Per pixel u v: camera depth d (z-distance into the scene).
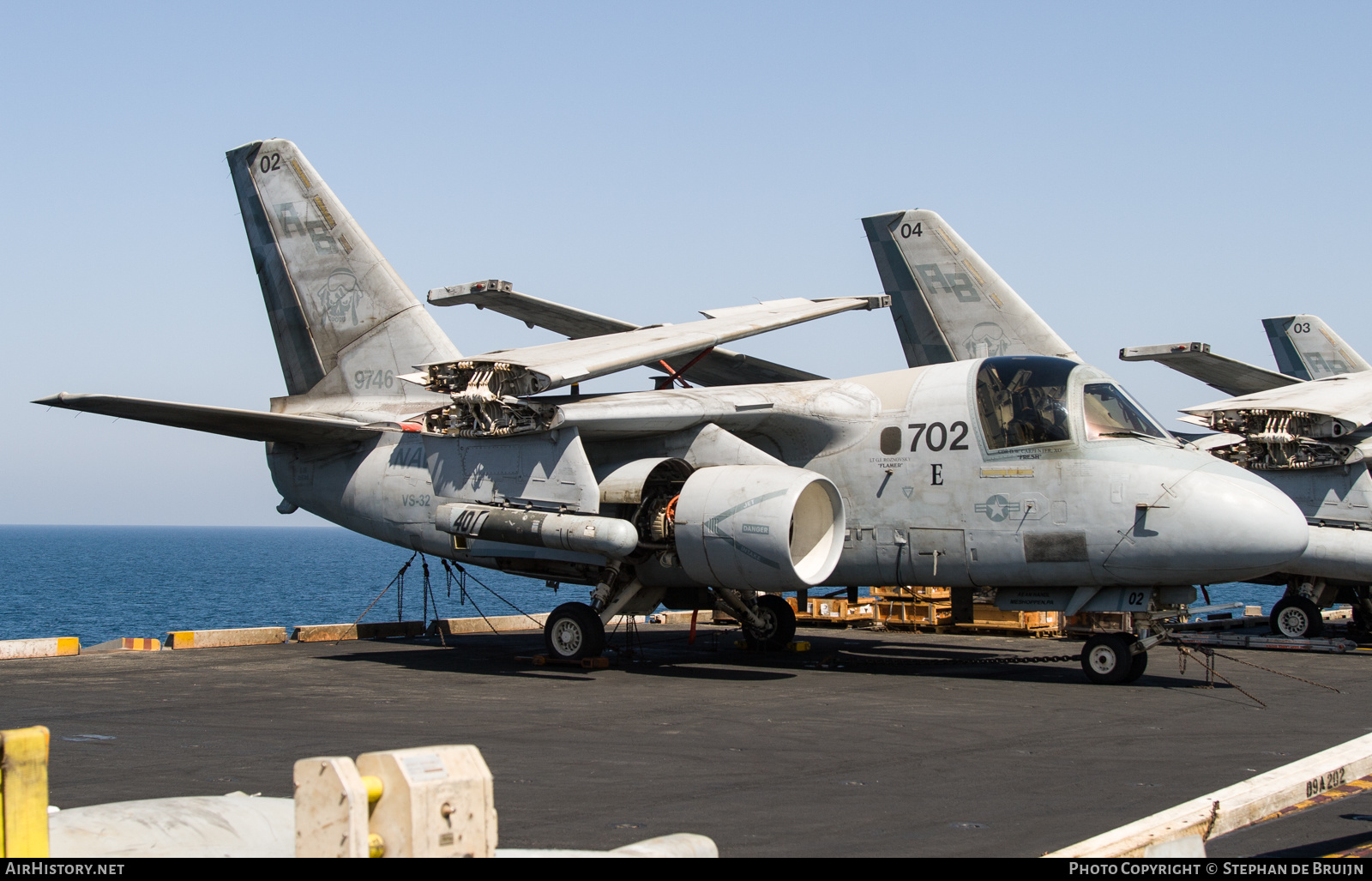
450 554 15.66
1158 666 15.31
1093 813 6.67
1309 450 18.69
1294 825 6.45
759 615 16.78
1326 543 18.28
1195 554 12.55
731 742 9.09
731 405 14.63
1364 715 10.72
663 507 14.49
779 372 18.69
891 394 14.80
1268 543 12.39
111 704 11.14
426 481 15.80
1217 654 17.14
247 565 132.25
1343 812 6.75
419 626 19.67
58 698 11.55
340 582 92.94
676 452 14.85
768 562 13.05
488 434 14.30
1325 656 16.94
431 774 3.39
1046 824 6.39
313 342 18.08
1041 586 13.88
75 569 113.06
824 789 7.32
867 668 14.66
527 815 6.57
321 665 14.70
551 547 13.73
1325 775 5.15
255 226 18.69
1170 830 4.20
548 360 13.69
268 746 8.80
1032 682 13.26
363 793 3.24
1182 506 12.60
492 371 14.07
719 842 5.95
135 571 109.19
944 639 19.47
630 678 13.45
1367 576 18.02
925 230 23.31
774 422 15.14
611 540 13.20
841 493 14.82
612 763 8.16
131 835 3.89
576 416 13.65
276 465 17.73
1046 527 13.34
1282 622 19.27
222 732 9.50
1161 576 12.90
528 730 9.62
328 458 17.03
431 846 3.34
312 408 17.94
